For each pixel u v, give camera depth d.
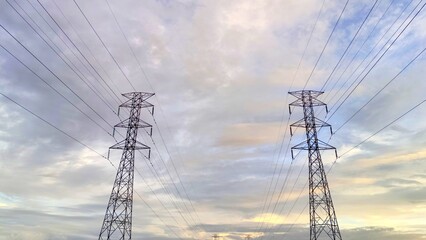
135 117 86.25
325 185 76.44
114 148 83.88
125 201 79.94
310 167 78.06
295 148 79.81
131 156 83.31
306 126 80.56
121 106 85.81
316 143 79.06
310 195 76.56
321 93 81.94
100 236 77.12
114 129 82.56
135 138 84.56
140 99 87.31
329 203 75.38
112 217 78.69
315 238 74.00
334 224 74.12
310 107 81.50
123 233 78.12
